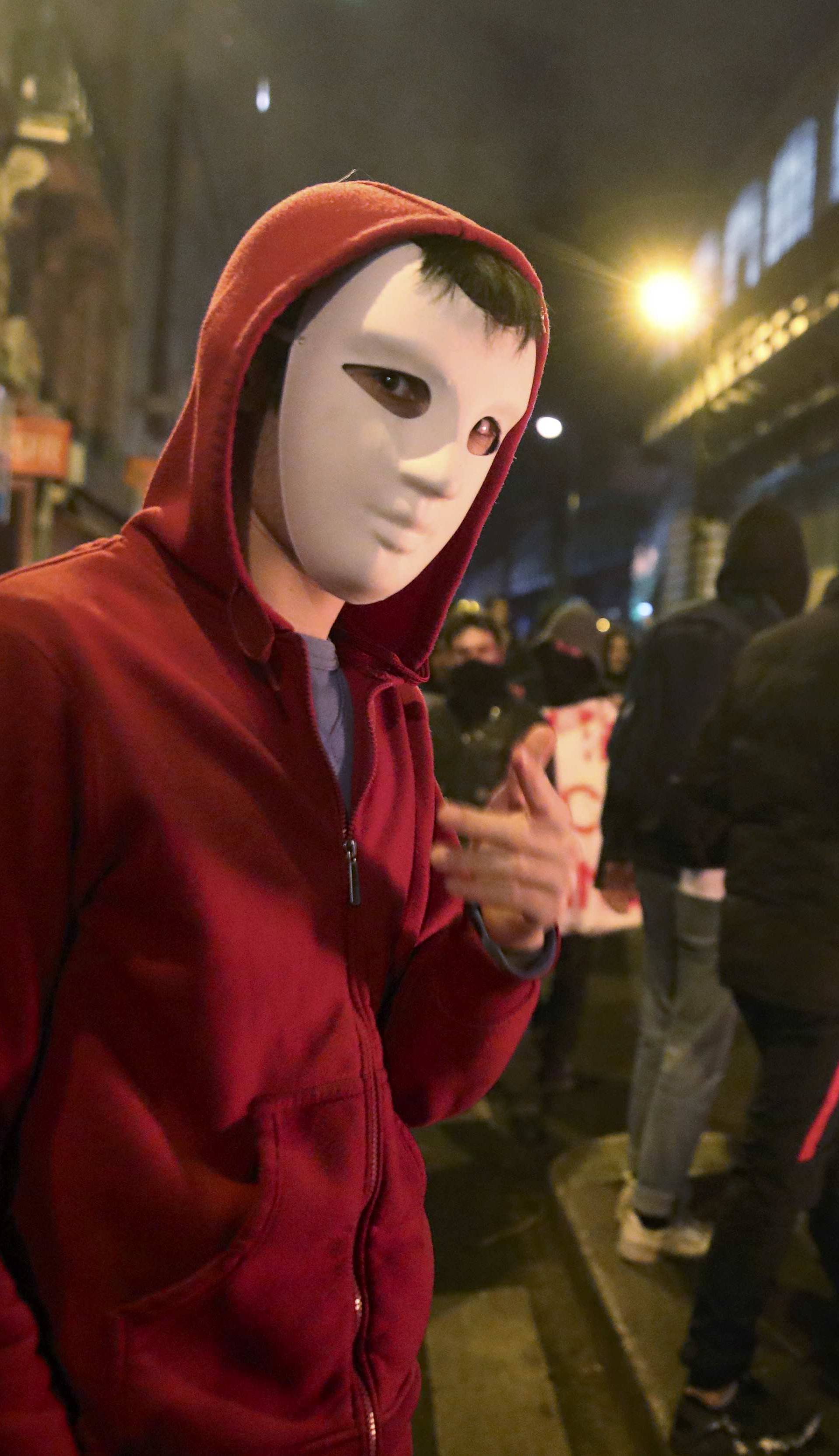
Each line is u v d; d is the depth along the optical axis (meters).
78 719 0.67
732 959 1.81
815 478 15.90
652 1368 1.94
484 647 3.21
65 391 7.69
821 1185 1.81
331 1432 0.75
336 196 0.76
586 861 3.12
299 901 0.75
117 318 8.56
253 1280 0.71
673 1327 2.08
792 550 2.38
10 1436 0.63
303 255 0.72
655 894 2.37
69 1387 0.70
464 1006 0.85
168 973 0.69
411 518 0.73
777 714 1.82
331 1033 0.78
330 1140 0.76
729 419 18.88
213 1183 0.71
